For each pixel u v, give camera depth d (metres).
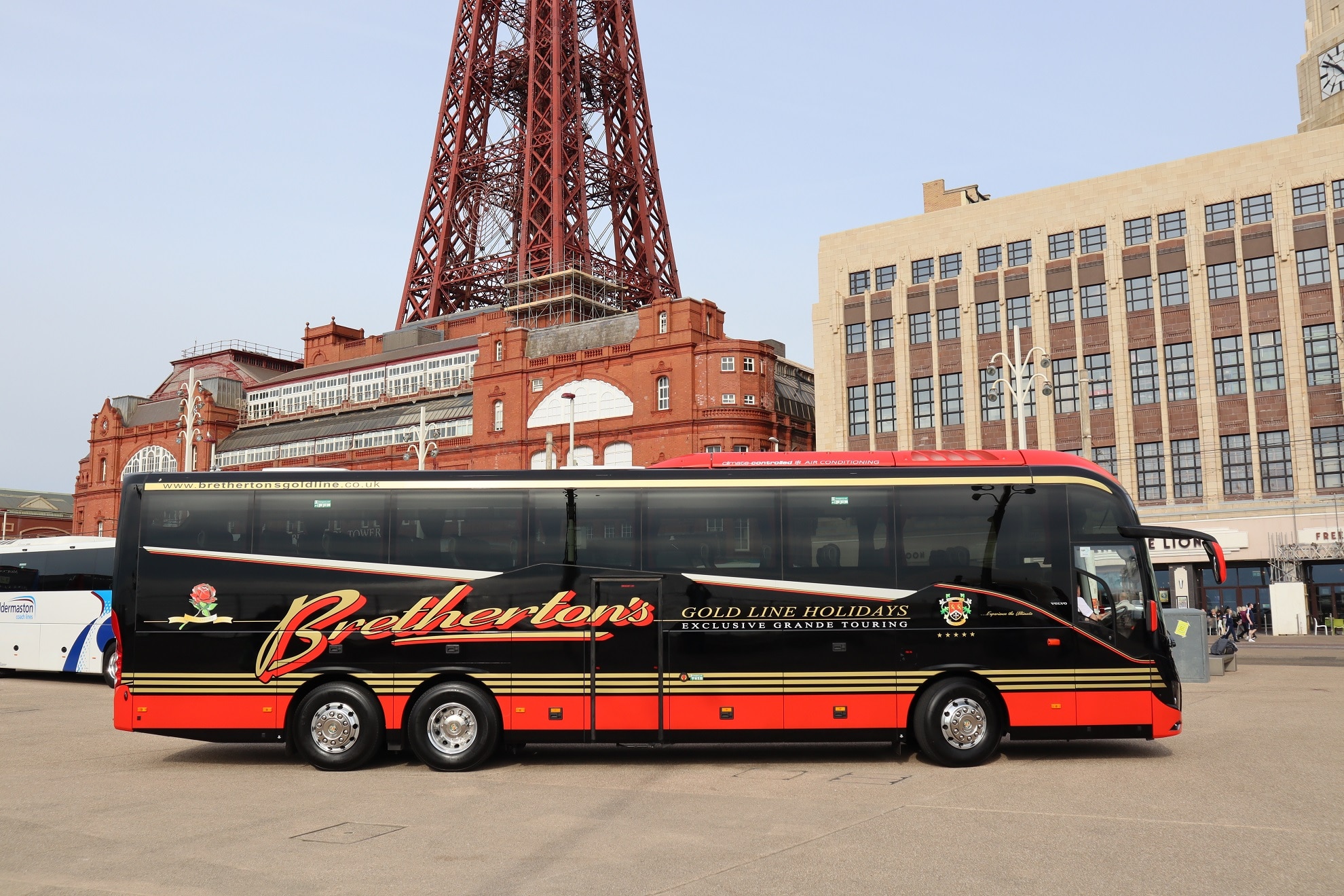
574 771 14.53
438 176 111.50
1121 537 15.02
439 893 8.17
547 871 8.78
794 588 14.91
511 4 112.06
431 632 14.95
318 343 111.19
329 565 15.12
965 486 15.16
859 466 15.28
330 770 14.83
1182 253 56.28
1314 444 52.69
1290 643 45.78
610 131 108.75
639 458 73.88
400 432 89.62
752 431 71.56
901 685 14.75
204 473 15.52
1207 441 54.91
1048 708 14.70
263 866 9.03
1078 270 58.81
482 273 104.69
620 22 110.00
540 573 15.03
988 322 61.09
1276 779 12.63
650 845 9.70
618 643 14.88
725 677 14.79
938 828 10.26
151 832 10.45
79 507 112.88
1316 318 53.03
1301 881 8.18
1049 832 10.02
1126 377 57.00
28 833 10.43
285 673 14.95
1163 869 8.59
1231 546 53.47
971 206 62.41
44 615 29.88
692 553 15.04
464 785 13.43
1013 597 14.88
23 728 19.75
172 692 14.98
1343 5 60.69
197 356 119.50
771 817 10.97
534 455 79.19
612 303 101.06
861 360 64.94
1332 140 53.25
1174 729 14.70
